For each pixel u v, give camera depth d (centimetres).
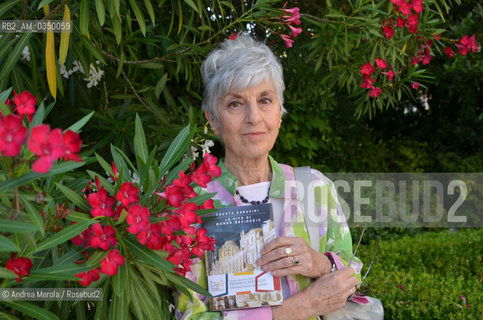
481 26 633
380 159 862
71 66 221
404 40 288
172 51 271
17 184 92
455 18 708
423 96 1015
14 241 101
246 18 226
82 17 170
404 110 1041
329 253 164
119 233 119
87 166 255
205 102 171
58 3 190
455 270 528
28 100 114
